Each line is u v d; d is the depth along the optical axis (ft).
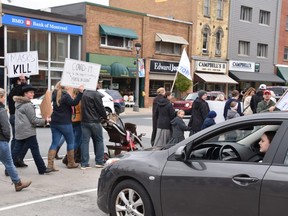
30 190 21.75
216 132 14.16
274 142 12.64
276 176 11.97
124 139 30.53
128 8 134.41
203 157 14.89
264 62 137.80
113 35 96.94
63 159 28.96
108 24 97.66
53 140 26.00
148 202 14.89
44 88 87.66
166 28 110.83
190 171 13.84
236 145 15.84
